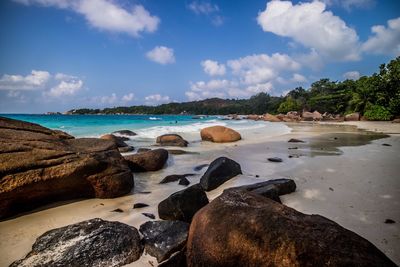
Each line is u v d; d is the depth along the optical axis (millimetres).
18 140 6152
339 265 2467
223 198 3645
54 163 5828
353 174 7797
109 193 6363
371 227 4422
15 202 5312
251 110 108438
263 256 2689
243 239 2859
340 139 17391
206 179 6895
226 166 7621
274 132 22938
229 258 2852
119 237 4012
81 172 6059
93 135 19125
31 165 5512
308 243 2648
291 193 6180
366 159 10070
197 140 17750
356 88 56156
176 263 3457
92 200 6262
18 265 3537
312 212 5074
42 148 6125
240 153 12133
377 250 2750
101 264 3539
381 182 6930
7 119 7137
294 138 17922
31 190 5410
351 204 5457
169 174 8695
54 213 5438
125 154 12055
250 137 19062
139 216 5246
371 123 37188
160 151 9750
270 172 8336
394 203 5477
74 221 5062
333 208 5266
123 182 6594
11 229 4711
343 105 58250
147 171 9000
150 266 3559
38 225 4883
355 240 2791
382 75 46281
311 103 67812
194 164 10070
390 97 44312
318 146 14047
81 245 3836
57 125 28312
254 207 3293
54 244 3902
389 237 4082
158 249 3785
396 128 27172
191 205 4996
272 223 2910
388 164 9109
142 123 34500
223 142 16469
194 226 3445
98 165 6352
